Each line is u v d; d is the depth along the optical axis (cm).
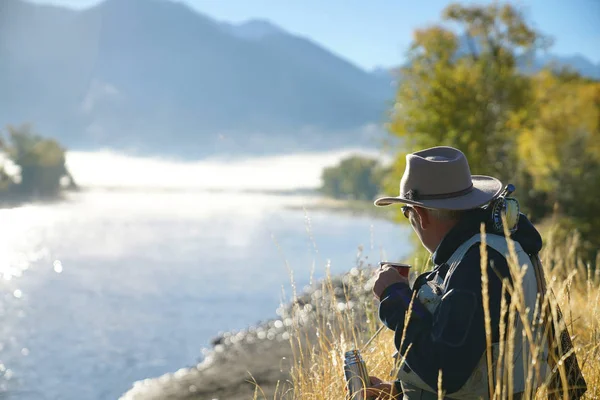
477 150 2172
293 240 8425
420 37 2242
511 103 2300
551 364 228
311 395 309
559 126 2583
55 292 3575
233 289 3659
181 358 1814
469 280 211
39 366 1748
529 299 218
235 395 889
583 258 1023
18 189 19562
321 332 346
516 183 2056
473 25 2427
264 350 1495
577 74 3969
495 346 212
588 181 1848
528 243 225
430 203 229
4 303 3103
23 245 6700
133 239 8181
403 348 216
